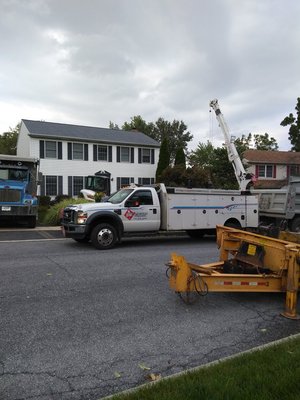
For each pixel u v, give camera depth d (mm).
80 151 31344
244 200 13930
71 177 30844
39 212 23359
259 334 4773
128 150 33750
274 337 4676
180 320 5211
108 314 5375
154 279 7398
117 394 3129
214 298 6270
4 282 6953
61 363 3895
